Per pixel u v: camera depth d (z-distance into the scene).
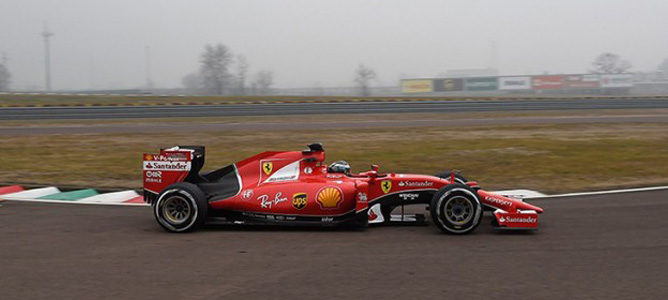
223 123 24.20
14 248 5.62
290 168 6.84
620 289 4.35
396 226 6.65
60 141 16.73
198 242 5.87
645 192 8.78
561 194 8.84
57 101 39.88
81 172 11.16
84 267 4.96
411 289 4.35
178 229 6.30
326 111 30.62
